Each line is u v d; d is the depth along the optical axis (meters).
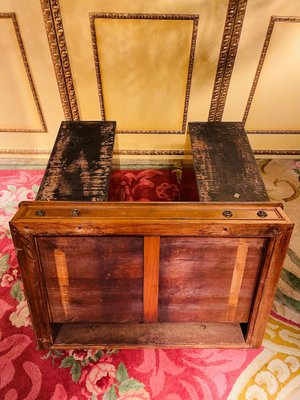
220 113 1.81
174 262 0.92
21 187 1.78
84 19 1.47
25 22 1.47
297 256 1.40
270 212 0.90
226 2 1.42
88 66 1.62
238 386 1.00
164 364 1.05
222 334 1.08
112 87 1.70
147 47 1.56
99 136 1.40
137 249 0.90
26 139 1.92
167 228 0.85
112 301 1.01
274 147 1.95
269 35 1.51
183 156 1.97
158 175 1.87
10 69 1.63
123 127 1.86
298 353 1.08
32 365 1.05
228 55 1.58
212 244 0.89
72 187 1.16
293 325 1.16
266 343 1.11
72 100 1.74
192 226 0.84
